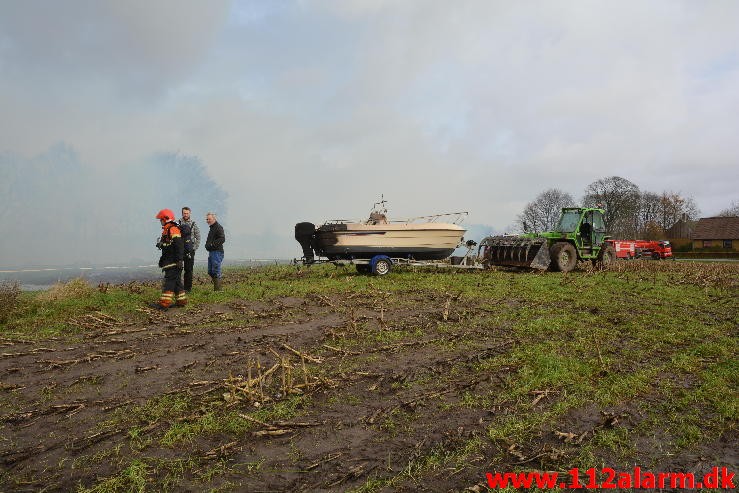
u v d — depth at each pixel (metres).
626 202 66.81
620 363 5.56
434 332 7.11
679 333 6.92
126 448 3.61
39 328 7.64
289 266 19.44
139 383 5.04
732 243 59.22
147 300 10.10
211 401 4.47
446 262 15.41
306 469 3.28
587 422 4.02
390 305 9.25
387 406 4.34
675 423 3.97
